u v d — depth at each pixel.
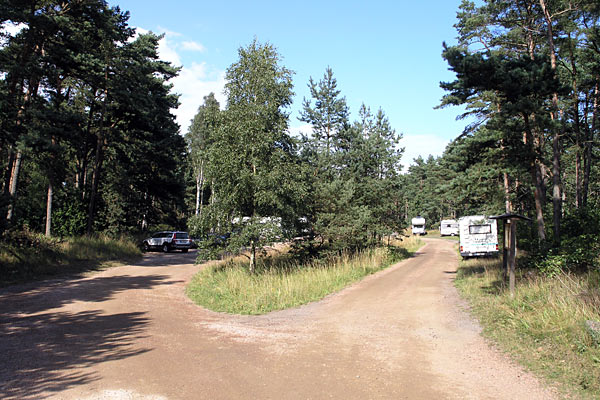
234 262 20.09
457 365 6.01
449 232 67.50
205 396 4.82
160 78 32.50
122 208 34.06
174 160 38.53
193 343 7.36
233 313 10.51
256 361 6.25
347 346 7.14
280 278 15.02
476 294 11.67
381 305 11.10
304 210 18.44
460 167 23.61
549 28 15.80
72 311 10.23
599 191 37.38
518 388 5.04
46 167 21.80
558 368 5.54
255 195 15.28
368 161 25.14
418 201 91.06
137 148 34.81
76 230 27.83
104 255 23.33
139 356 6.48
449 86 13.55
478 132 20.42
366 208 21.59
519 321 7.83
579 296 8.13
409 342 7.34
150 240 34.31
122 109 28.89
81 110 29.67
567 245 12.82
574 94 20.77
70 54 20.14
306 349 6.96
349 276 16.72
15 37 17.72
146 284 15.51
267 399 4.74
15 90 17.78
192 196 59.97
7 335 7.76
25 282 14.81
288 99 16.80
